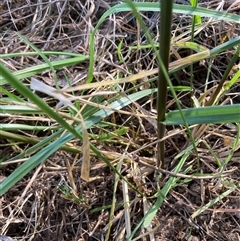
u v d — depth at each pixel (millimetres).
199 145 208
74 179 205
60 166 207
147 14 255
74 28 260
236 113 144
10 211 200
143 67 237
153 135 213
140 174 197
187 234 187
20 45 258
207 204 187
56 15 269
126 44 243
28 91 100
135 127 219
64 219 197
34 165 147
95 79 228
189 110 151
